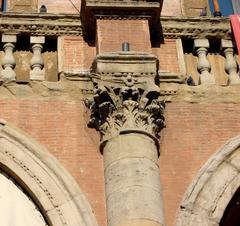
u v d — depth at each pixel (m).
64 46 14.99
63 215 12.69
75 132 13.84
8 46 14.82
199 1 16.77
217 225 12.85
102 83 13.89
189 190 13.21
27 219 12.91
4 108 13.93
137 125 13.54
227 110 14.52
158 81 14.57
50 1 16.23
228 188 13.28
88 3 14.90
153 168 13.09
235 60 15.35
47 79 14.60
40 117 13.93
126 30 14.90
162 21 15.41
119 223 12.23
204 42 15.41
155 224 12.23
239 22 15.52
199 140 14.00
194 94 14.64
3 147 13.36
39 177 13.07
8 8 16.05
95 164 13.46
